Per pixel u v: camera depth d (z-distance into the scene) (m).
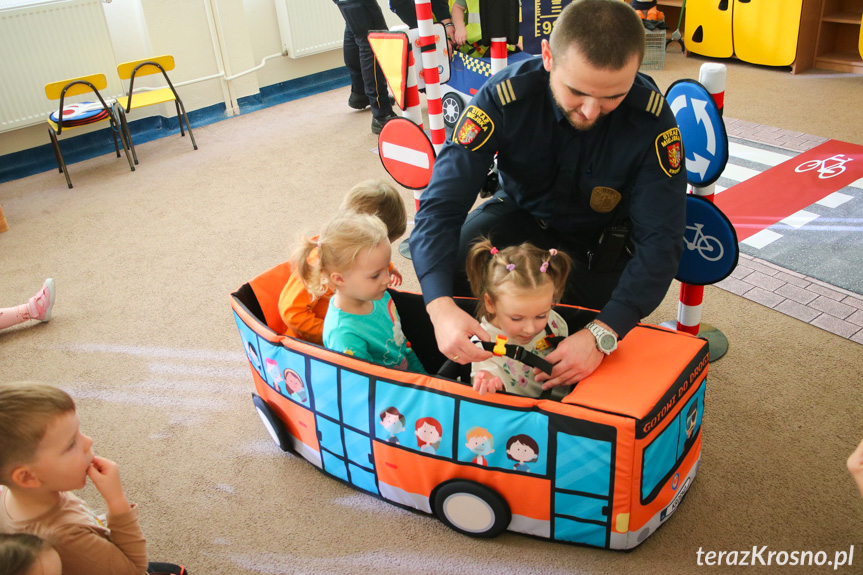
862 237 2.61
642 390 1.29
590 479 1.32
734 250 1.79
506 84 1.59
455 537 1.55
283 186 3.57
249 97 4.91
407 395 1.41
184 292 2.69
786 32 4.36
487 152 1.64
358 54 4.32
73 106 3.85
